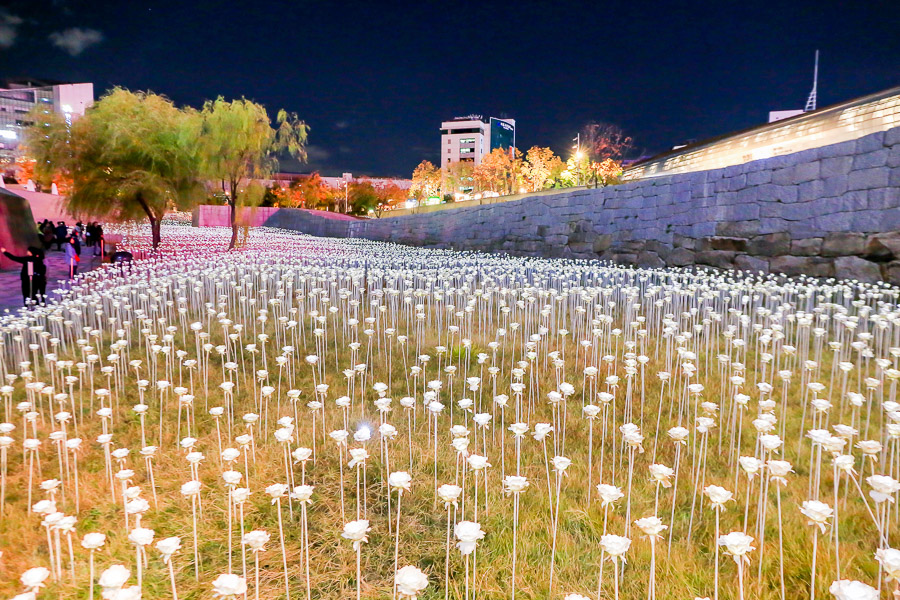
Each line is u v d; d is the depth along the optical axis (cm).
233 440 379
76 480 288
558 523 271
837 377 496
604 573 233
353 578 235
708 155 3225
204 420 418
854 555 233
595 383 480
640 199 1459
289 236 3400
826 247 964
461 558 246
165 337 504
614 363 554
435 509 285
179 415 400
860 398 292
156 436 389
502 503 289
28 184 4694
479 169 7400
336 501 297
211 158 1992
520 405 438
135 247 2092
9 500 303
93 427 405
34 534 266
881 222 869
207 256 1658
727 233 1185
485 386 488
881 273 870
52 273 1534
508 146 16075
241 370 550
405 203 9025
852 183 920
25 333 683
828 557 233
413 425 402
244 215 2172
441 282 1090
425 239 2575
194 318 823
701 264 1256
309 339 688
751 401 437
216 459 345
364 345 647
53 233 2347
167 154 2005
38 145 1927
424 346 635
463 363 563
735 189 1166
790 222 1038
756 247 1112
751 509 278
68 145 1925
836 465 208
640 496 293
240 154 2050
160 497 300
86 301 776
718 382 489
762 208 1098
